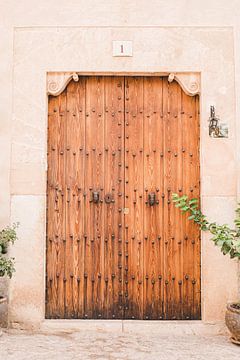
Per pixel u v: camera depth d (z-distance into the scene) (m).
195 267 6.47
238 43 6.39
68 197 6.52
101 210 6.52
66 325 6.28
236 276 6.25
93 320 6.40
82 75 6.54
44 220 6.35
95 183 6.53
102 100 6.57
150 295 6.46
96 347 5.62
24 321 6.25
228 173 6.32
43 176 6.37
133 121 6.56
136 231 6.51
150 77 6.58
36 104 6.40
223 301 6.25
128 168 6.54
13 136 6.38
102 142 6.56
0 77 6.39
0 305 5.89
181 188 6.52
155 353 5.42
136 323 6.31
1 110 6.38
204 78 6.38
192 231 6.50
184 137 6.55
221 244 5.64
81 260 6.49
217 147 6.34
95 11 6.42
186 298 6.45
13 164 6.36
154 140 6.55
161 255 6.48
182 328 6.24
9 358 5.16
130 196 6.52
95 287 6.46
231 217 6.29
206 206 6.29
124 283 6.47
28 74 6.41
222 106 6.37
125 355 5.33
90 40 6.41
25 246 6.30
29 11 6.44
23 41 6.43
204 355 5.37
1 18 6.43
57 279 6.46
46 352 5.39
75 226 6.51
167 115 6.56
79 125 6.56
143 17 6.41
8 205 6.31
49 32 6.42
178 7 6.42
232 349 5.60
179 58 6.40
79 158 6.55
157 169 6.53
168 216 6.52
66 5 6.43
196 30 6.42
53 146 6.55
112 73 6.46
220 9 6.43
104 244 6.50
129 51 6.39
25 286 6.28
